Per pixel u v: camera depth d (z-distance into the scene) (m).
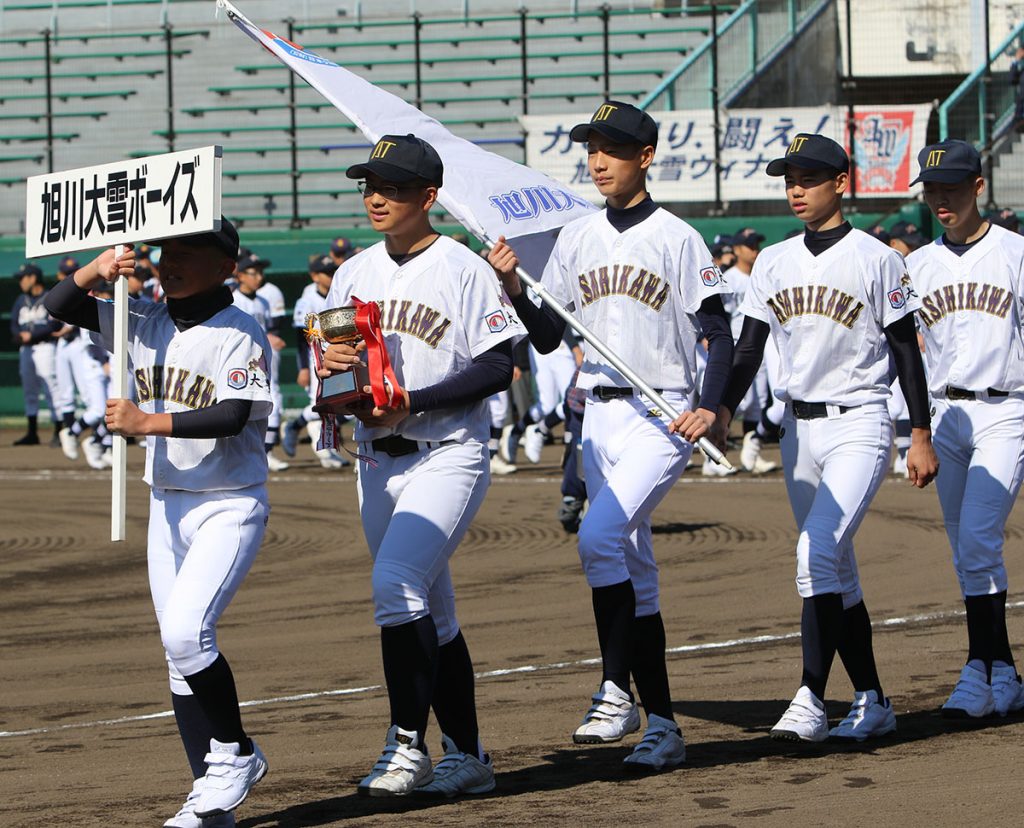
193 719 9.22
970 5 47.28
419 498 9.80
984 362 12.53
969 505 12.43
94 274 9.12
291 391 45.34
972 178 12.59
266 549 23.14
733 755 10.88
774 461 33.03
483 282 10.01
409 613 9.58
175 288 9.22
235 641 16.42
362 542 23.62
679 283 11.16
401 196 9.93
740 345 11.72
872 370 11.65
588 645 15.68
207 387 9.17
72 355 36.59
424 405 9.63
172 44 53.25
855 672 11.43
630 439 11.18
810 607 11.18
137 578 20.94
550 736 11.64
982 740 11.24
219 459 9.19
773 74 44.16
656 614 11.05
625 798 9.66
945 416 12.80
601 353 10.89
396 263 10.16
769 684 13.50
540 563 21.16
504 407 32.50
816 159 11.49
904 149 40.44
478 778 9.90
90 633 17.12
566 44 50.69
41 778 10.69
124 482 9.17
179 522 9.29
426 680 9.63
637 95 48.91
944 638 15.32
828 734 11.29
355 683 14.19
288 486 30.78
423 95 50.78
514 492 29.05
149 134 52.41
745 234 31.70
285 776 10.55
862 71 47.62
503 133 49.69
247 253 33.22
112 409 8.82
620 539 10.81
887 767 10.40
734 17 44.12
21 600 19.33
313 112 51.09
